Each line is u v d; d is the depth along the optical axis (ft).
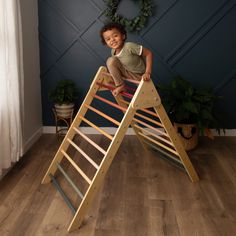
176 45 11.81
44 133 12.74
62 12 11.73
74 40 11.94
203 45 11.80
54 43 12.03
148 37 11.76
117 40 7.69
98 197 7.80
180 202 7.61
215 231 6.51
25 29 10.59
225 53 11.84
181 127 10.74
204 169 9.48
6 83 8.12
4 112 8.15
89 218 6.93
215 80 12.11
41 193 7.98
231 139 12.22
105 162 6.93
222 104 12.32
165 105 10.63
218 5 11.39
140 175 9.05
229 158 10.35
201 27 11.61
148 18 11.58
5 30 7.90
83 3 11.60
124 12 11.48
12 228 6.53
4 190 8.07
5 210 7.16
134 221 6.84
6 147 8.33
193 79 12.14
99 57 12.06
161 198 7.79
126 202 7.59
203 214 7.11
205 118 10.62
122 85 8.15
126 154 10.63
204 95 10.71
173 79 11.57
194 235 6.39
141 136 10.64
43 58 12.20
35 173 9.09
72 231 6.49
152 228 6.60
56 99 11.63
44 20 11.83
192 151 10.96
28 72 11.02
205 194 8.00
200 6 11.44
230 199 7.76
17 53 8.63
